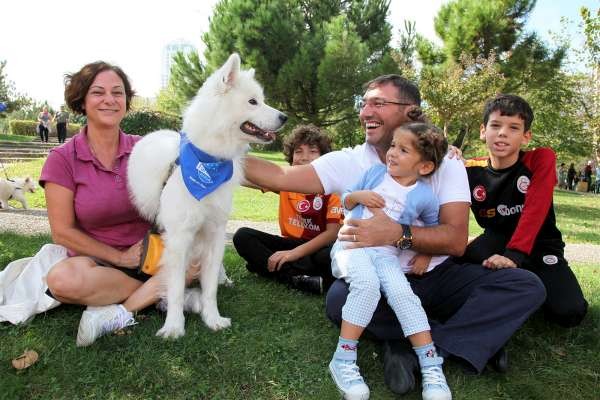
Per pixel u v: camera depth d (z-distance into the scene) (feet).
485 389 8.26
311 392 8.01
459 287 9.12
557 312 9.85
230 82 9.62
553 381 8.63
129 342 8.93
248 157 10.63
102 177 9.84
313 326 10.14
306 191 10.20
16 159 58.59
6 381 7.64
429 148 8.59
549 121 77.87
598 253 23.59
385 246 8.82
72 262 9.27
